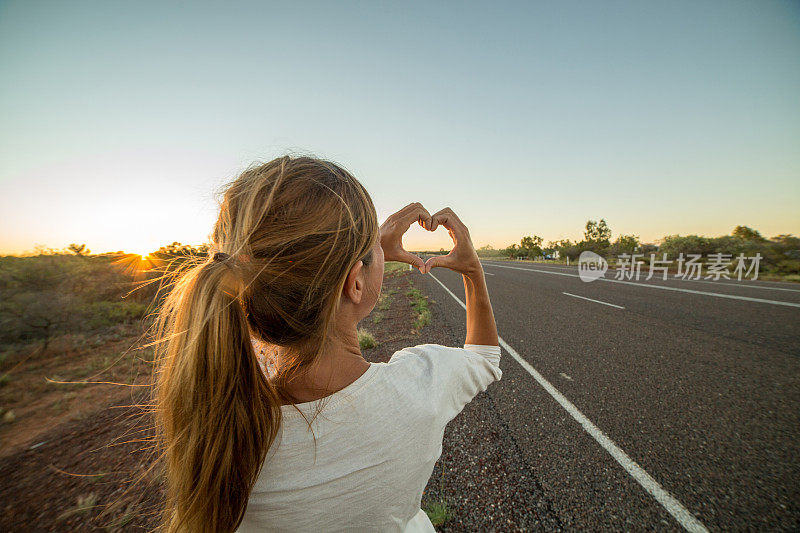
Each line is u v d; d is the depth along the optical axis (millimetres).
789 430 2328
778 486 1829
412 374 506
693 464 2039
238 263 443
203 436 424
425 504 1876
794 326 4918
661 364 3672
